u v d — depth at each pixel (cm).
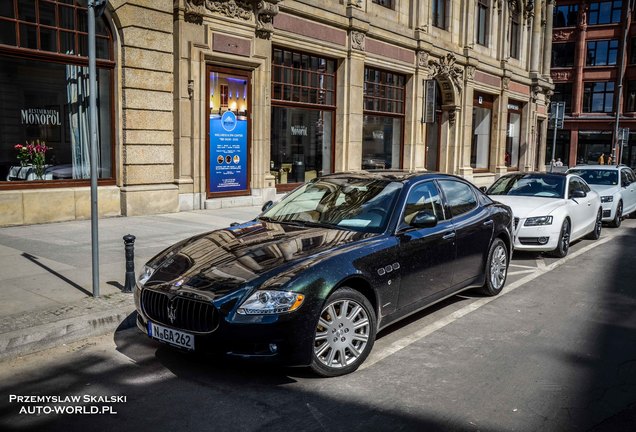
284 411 374
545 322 584
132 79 1163
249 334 389
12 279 654
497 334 543
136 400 390
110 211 1169
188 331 407
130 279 608
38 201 1052
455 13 2316
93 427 353
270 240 485
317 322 409
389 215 517
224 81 1364
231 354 394
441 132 2375
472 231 616
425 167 2291
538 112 3209
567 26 4975
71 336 502
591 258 960
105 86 1168
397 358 475
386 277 476
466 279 619
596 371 451
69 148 1134
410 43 2002
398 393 404
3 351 457
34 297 583
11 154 1046
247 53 1388
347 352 442
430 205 575
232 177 1412
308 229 516
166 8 1214
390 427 354
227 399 392
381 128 1986
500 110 2741
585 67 4906
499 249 689
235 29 1350
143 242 898
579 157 5006
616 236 1236
